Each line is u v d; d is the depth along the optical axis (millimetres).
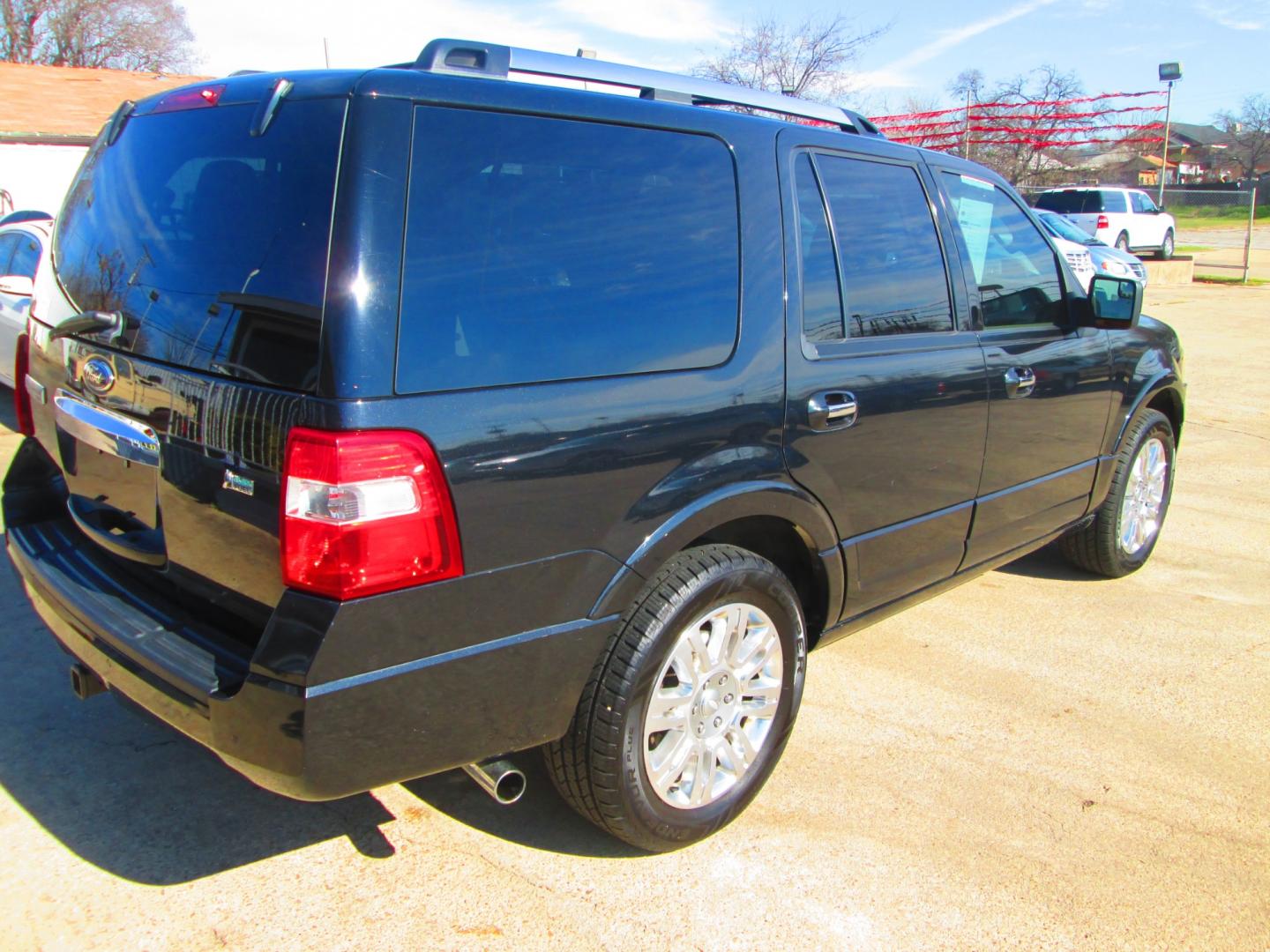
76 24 40156
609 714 2469
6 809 2865
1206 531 5906
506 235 2285
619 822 2586
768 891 2656
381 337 2047
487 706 2283
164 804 2926
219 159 2367
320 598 2035
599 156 2510
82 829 2797
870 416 3076
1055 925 2580
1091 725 3600
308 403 2018
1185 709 3742
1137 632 4434
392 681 2109
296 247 2107
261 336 2135
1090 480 4441
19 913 2463
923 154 3541
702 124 2777
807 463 2887
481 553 2178
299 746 2027
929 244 3457
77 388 2654
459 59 2438
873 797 3109
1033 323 3963
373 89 2135
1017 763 3334
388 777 2189
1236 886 2760
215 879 2617
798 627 2965
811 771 3242
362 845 2777
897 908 2615
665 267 2588
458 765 2305
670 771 2670
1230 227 47031
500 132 2318
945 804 3086
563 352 2338
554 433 2275
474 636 2217
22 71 20703
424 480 2078
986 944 2500
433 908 2541
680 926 2514
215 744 2154
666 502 2510
